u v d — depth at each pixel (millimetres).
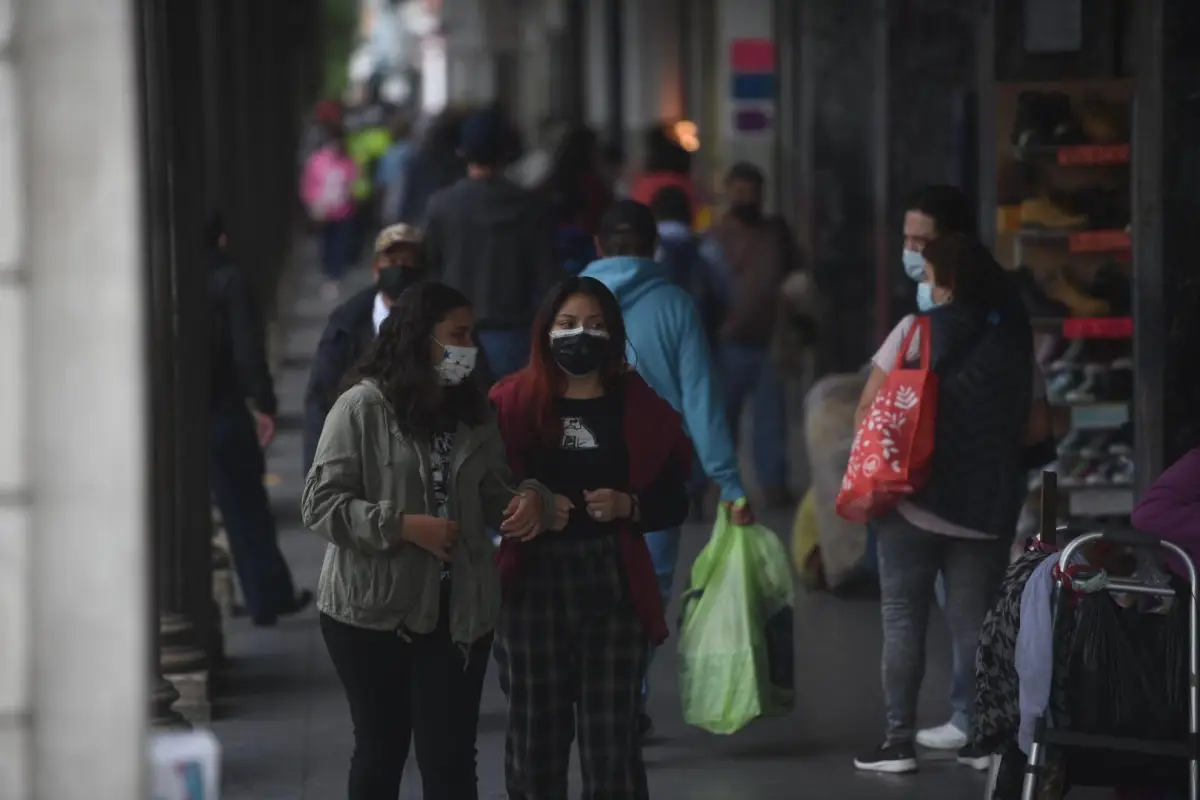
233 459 30641
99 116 11172
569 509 18375
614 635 18766
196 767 13672
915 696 23125
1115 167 30797
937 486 22062
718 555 23141
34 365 11203
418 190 57781
